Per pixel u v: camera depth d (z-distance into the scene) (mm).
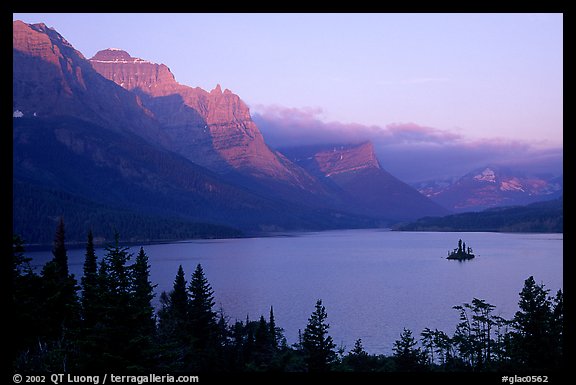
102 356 27234
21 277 34844
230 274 173875
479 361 45312
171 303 58875
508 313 94062
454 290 132750
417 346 69062
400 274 174250
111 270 29109
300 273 178250
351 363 49875
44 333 33719
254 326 68062
